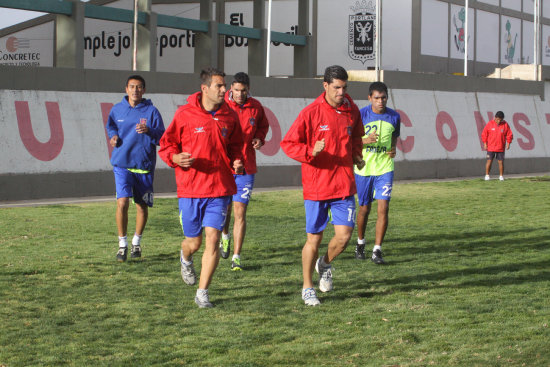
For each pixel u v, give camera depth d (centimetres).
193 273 801
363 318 706
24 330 659
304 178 773
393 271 952
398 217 1524
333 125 761
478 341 629
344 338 639
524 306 757
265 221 1434
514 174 2997
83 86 1944
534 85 3241
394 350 604
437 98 2819
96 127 1950
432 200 1875
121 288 834
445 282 881
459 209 1673
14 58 5303
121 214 995
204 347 612
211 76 725
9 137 1788
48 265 962
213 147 736
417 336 645
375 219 1485
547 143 3238
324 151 761
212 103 734
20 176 1786
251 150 988
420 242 1196
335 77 743
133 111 995
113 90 2002
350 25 4981
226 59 5078
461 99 2911
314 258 771
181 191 749
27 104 1834
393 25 4894
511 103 3128
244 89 988
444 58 5081
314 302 760
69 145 1889
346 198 771
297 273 934
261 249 1112
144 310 735
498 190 2169
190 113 733
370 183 1017
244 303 768
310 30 5088
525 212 1617
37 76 1856
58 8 3512
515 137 3081
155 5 4978
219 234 748
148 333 654
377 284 869
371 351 601
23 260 993
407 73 2730
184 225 761
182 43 5009
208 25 4172
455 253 1094
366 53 4953
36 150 1827
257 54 4484
